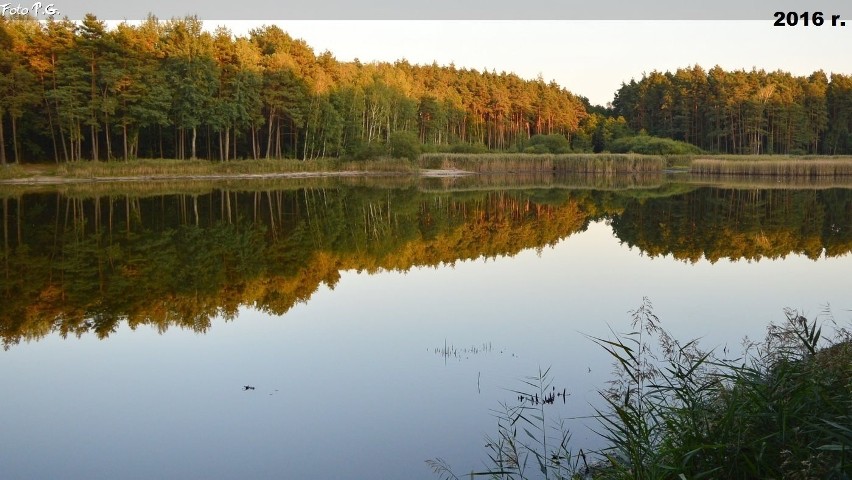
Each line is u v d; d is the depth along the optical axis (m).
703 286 11.48
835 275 12.34
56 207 24.48
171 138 50.44
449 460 5.16
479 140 80.38
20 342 8.38
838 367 4.20
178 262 14.16
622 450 4.36
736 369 4.40
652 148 69.56
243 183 39.91
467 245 16.78
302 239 17.72
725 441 3.78
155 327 9.07
